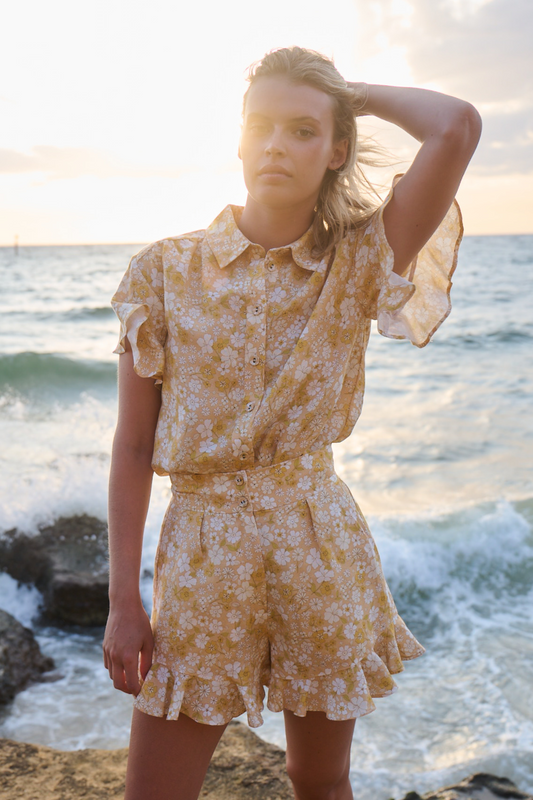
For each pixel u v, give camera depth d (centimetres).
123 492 143
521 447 1052
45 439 999
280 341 138
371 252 141
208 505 139
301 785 158
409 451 1033
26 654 428
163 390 144
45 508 609
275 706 143
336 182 146
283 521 137
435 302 152
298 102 134
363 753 339
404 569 580
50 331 2391
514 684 402
